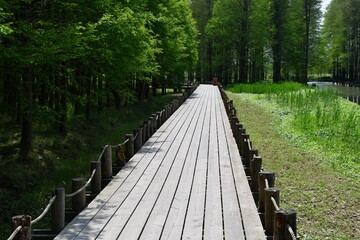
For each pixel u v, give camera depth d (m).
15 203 9.48
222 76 64.81
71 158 13.89
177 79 42.47
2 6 9.73
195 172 9.30
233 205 6.97
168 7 30.53
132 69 17.28
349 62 69.94
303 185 11.04
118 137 18.28
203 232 5.80
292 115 23.00
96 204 7.07
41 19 11.67
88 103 18.91
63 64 14.30
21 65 10.90
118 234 5.71
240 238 5.56
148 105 30.75
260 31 55.81
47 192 10.44
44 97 15.36
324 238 7.78
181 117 20.36
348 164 13.00
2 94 14.38
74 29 10.93
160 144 12.89
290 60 60.09
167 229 5.91
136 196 7.51
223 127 16.78
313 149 15.01
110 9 13.02
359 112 22.55
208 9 65.75
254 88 42.28
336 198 10.01
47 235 5.88
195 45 45.84
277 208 5.14
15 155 12.17
